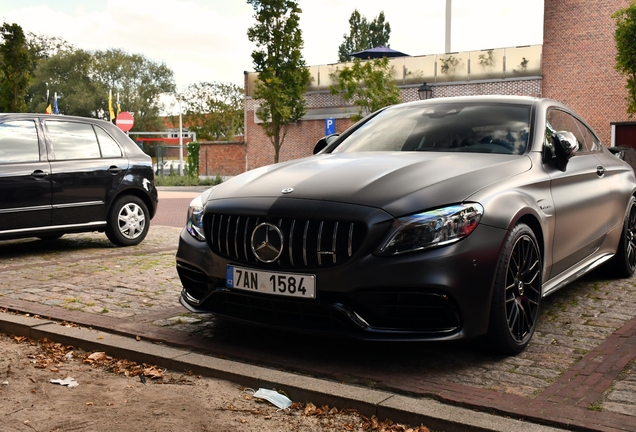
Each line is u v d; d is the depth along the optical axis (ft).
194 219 13.01
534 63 90.79
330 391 10.05
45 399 10.48
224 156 121.60
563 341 12.82
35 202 23.50
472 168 12.12
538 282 12.53
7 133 23.31
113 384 11.17
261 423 9.50
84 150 25.44
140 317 14.93
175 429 9.30
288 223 11.28
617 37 66.59
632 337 13.03
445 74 96.99
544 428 8.71
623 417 8.95
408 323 10.92
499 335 11.40
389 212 10.72
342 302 10.81
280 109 101.35
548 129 14.75
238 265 11.76
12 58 85.71
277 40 99.86
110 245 27.17
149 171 27.43
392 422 9.41
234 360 11.94
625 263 18.79
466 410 9.32
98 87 215.72
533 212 12.10
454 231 10.71
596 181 16.34
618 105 85.71
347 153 14.46
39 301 16.65
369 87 94.63
